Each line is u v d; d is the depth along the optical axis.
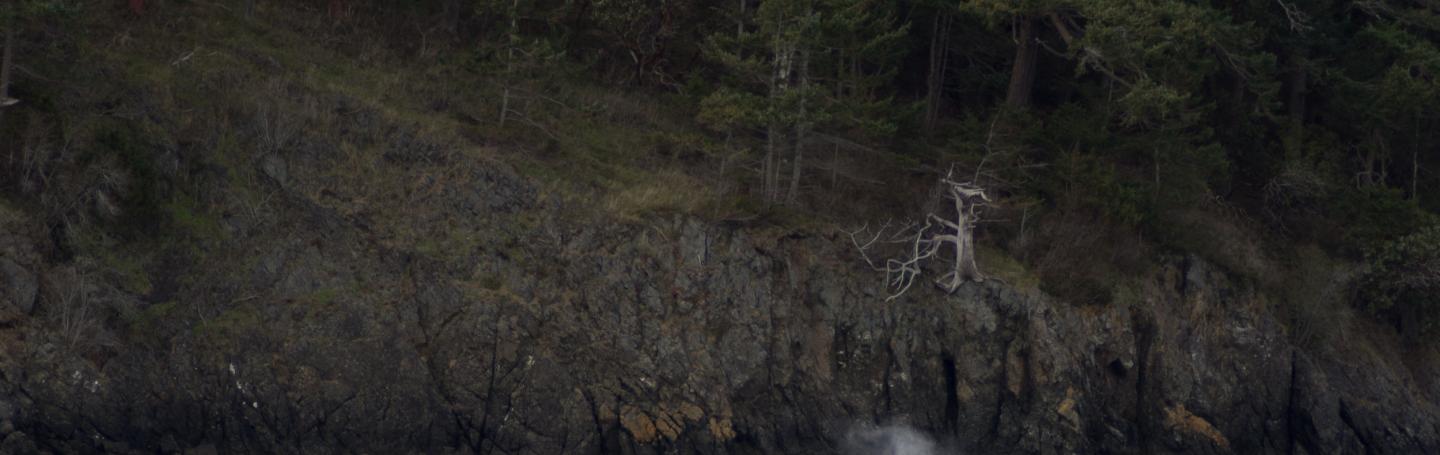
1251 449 35.94
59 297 28.45
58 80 31.39
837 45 35.94
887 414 33.06
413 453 29.38
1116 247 36.56
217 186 31.27
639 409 30.84
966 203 34.62
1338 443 36.38
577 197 33.38
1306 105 43.75
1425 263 38.16
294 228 31.20
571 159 34.88
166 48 33.44
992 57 42.12
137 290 29.38
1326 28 41.72
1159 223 37.31
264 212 31.20
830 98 35.22
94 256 29.36
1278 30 41.28
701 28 40.72
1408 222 39.06
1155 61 36.91
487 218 32.56
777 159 36.31
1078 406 33.88
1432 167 43.00
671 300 32.34
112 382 28.05
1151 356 35.62
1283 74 43.53
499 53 35.72
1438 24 40.69
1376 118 40.72
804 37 34.28
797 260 33.94
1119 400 35.12
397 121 33.56
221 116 32.25
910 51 40.44
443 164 33.12
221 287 29.95
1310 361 37.09
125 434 27.89
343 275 30.78
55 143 30.36
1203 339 36.31
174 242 30.28
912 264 34.78
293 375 29.17
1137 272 36.44
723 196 34.94
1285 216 41.16
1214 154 37.53
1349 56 41.69
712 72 40.47
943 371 33.81
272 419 28.78
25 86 30.88
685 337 31.95
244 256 30.53
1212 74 40.44
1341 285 39.09
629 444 30.55
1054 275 35.34
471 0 39.78
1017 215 36.62
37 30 31.80
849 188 36.62
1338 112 42.22
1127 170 38.06
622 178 34.78
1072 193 36.56
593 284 32.03
